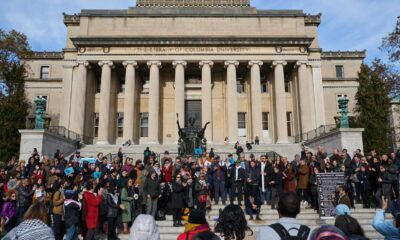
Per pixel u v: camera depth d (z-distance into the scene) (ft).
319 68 155.12
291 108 158.20
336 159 61.72
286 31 157.79
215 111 159.43
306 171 55.42
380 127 128.06
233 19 157.99
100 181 45.29
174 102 159.33
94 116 155.33
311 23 165.99
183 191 48.60
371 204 57.47
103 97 143.54
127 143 130.82
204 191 50.72
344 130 94.99
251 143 135.64
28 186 44.93
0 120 125.29
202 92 146.72
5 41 137.39
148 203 48.16
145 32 155.94
